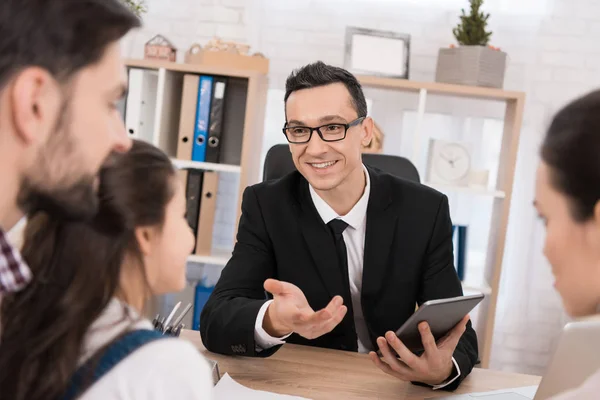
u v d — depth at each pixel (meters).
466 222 3.22
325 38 3.19
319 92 1.64
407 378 1.36
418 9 3.17
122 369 0.69
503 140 3.03
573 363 1.12
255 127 2.96
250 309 1.45
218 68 2.85
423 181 3.06
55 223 0.73
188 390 0.71
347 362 1.51
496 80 2.90
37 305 0.71
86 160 0.64
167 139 2.95
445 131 3.23
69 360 0.69
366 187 1.79
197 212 2.91
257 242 1.81
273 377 1.38
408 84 2.88
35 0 0.58
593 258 0.75
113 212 0.76
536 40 3.13
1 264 0.61
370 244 1.76
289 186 1.84
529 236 3.10
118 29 0.64
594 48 3.12
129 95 2.87
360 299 1.78
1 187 0.62
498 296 3.16
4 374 0.69
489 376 1.51
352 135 1.66
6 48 0.57
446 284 1.78
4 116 0.59
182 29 3.21
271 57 3.21
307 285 1.77
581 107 0.74
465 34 2.95
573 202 0.74
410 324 1.26
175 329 1.30
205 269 3.21
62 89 0.61
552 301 3.14
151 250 0.84
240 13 3.19
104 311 0.74
